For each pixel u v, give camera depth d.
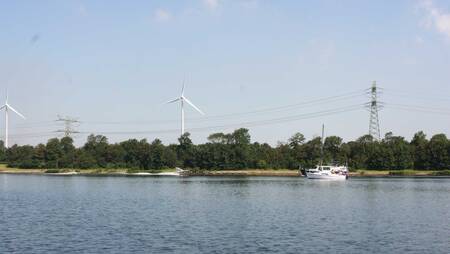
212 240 67.56
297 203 121.25
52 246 63.00
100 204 118.19
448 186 196.75
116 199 132.88
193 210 104.56
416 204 119.19
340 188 182.88
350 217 92.69
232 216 93.94
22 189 176.50
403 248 62.84
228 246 63.41
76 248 61.84
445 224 83.62
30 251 60.03
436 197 140.50
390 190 171.88
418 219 90.12
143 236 70.44
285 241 67.06
